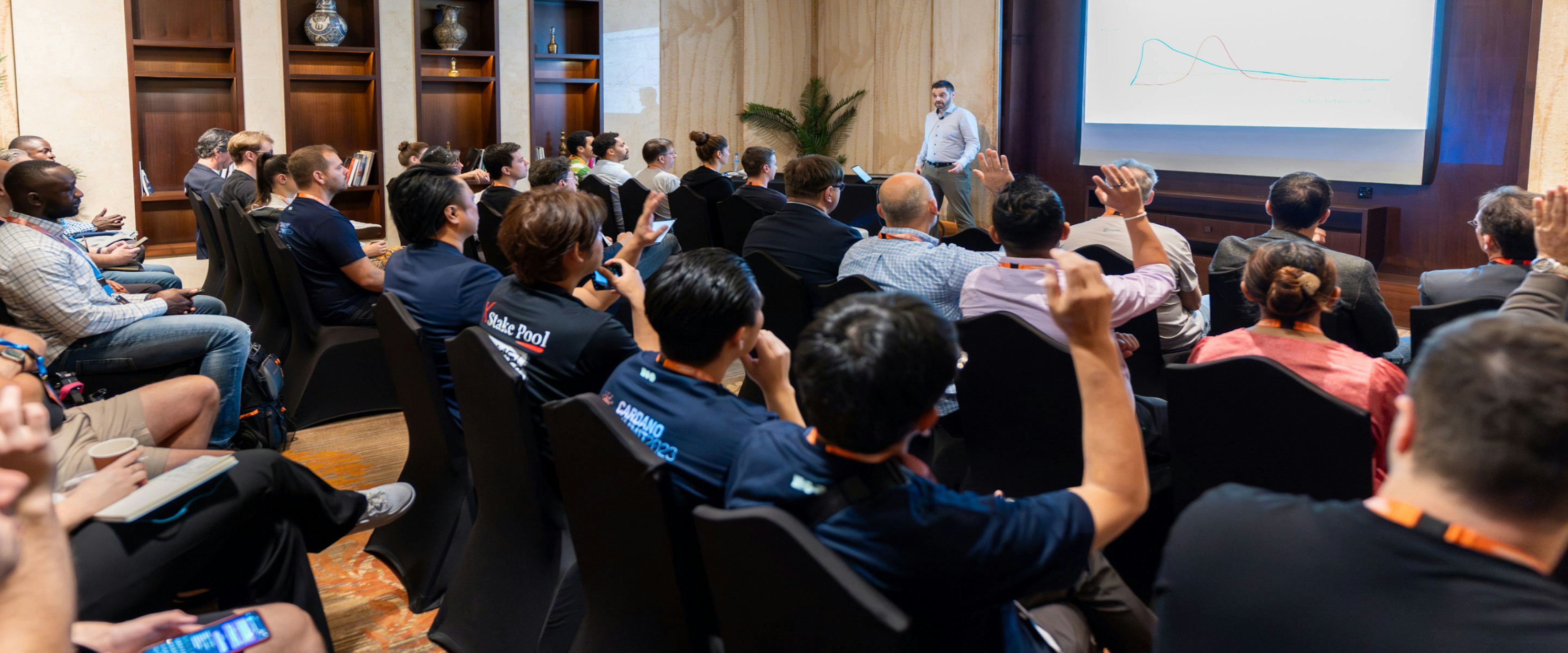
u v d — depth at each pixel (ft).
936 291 9.36
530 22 28.58
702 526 4.06
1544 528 2.54
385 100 26.45
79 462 7.36
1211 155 24.75
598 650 5.55
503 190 17.12
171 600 5.84
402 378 8.04
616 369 5.63
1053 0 28.09
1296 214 10.73
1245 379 6.10
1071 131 28.14
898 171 32.94
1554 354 2.53
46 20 21.79
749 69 34.17
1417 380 2.77
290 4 25.44
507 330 6.97
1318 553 2.78
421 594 7.99
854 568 3.78
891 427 3.72
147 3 23.48
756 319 5.24
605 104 31.45
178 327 10.79
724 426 4.96
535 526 6.52
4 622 2.92
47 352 10.25
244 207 17.11
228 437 11.09
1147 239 7.81
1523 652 2.40
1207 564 3.00
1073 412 7.10
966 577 3.71
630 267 7.03
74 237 15.70
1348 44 21.77
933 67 31.04
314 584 6.79
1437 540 2.60
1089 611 5.94
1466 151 20.43
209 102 24.73
